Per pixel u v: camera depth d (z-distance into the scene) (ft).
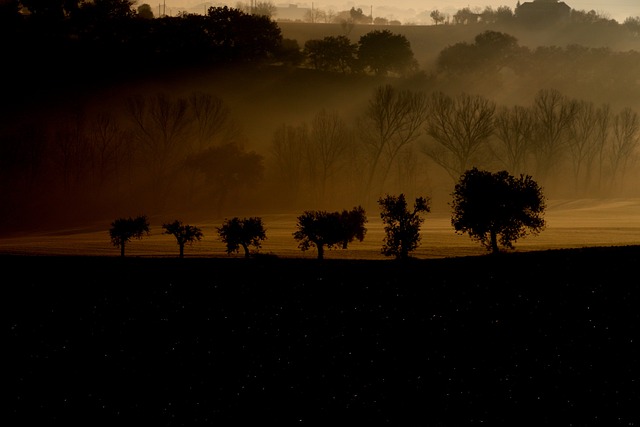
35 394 170.91
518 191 336.70
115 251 410.72
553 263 273.54
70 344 203.72
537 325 203.92
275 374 177.78
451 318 214.28
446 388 166.91
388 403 160.56
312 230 349.41
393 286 254.27
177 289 263.90
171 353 195.21
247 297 248.32
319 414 157.07
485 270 268.62
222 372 180.45
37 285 275.59
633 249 298.56
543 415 153.28
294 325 214.90
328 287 257.55
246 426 152.76
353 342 197.98
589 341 190.29
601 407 155.84
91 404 164.45
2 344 204.33
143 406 163.63
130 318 228.22
